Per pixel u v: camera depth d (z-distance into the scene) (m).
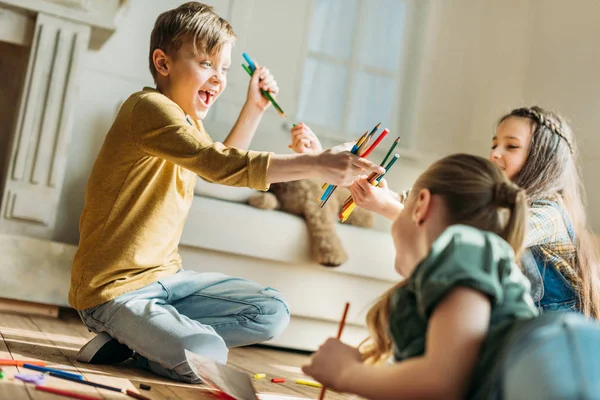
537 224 1.45
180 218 1.52
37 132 2.48
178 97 1.58
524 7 3.58
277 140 3.09
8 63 2.76
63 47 2.52
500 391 0.63
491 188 0.83
